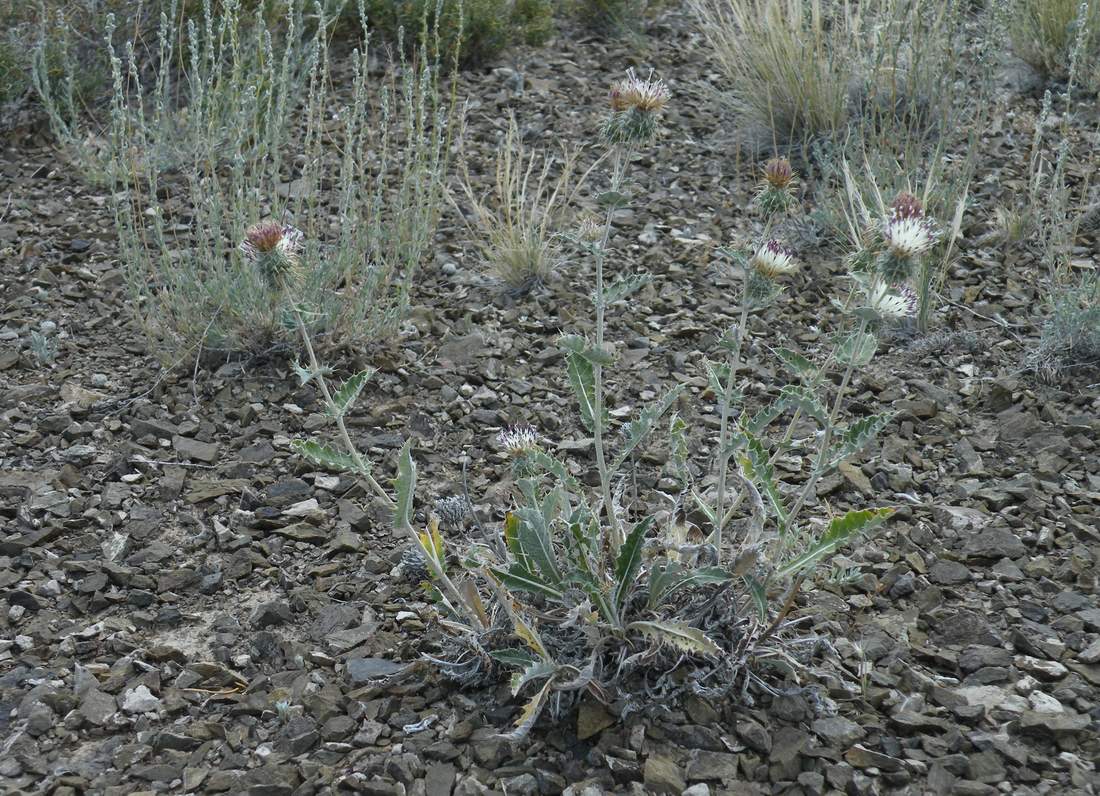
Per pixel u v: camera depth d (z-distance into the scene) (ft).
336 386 15.12
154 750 9.53
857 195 17.47
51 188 19.97
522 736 8.81
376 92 23.09
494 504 12.64
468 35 24.08
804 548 10.64
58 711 9.96
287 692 10.12
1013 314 16.51
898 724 9.52
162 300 15.64
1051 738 9.36
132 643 10.79
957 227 16.66
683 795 8.84
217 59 22.44
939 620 10.85
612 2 26.16
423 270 18.20
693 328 16.35
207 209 18.51
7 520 12.44
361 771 9.20
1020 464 13.29
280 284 9.50
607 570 10.26
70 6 22.95
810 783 8.93
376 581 11.62
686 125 22.62
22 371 15.25
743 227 19.19
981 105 19.06
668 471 13.25
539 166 21.02
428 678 10.12
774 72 21.49
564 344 9.04
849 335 9.21
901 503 12.68
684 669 9.73
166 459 13.60
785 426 14.25
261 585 11.65
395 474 13.37
